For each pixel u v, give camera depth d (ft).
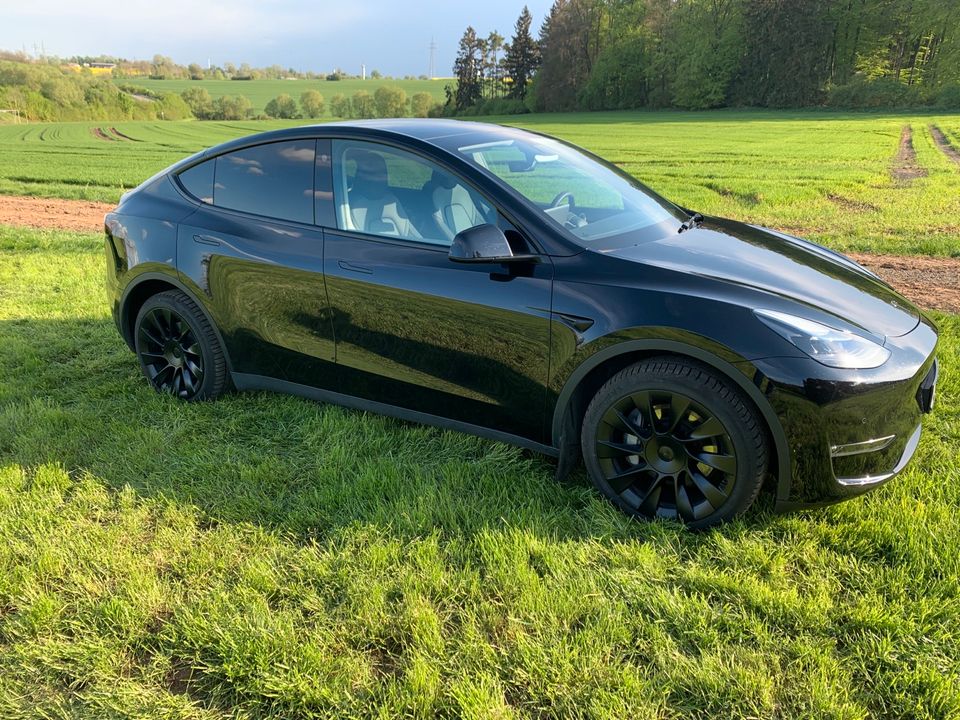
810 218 39.11
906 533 8.84
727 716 6.47
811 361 8.30
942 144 108.17
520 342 9.87
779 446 8.52
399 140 11.30
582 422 10.08
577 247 9.80
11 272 25.39
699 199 48.98
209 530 9.57
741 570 8.41
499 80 418.31
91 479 10.89
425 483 10.40
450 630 7.67
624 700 6.59
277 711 6.70
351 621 7.73
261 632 7.50
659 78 329.72
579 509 9.93
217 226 12.86
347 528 9.37
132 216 14.01
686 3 331.36
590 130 187.32
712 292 9.00
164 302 13.55
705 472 9.13
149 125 292.40
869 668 7.00
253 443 12.11
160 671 7.19
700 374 8.79
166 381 14.32
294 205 12.17
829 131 147.43
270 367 12.81
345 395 12.09
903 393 8.69
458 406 10.82
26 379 15.08
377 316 11.07
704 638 7.32
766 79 286.05
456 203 10.61
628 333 9.05
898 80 271.08
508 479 10.55
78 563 8.87
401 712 6.57
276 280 12.07
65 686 7.12
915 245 29.35
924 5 259.80
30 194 63.52
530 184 10.87
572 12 350.84
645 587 8.11
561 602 7.89
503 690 6.84
